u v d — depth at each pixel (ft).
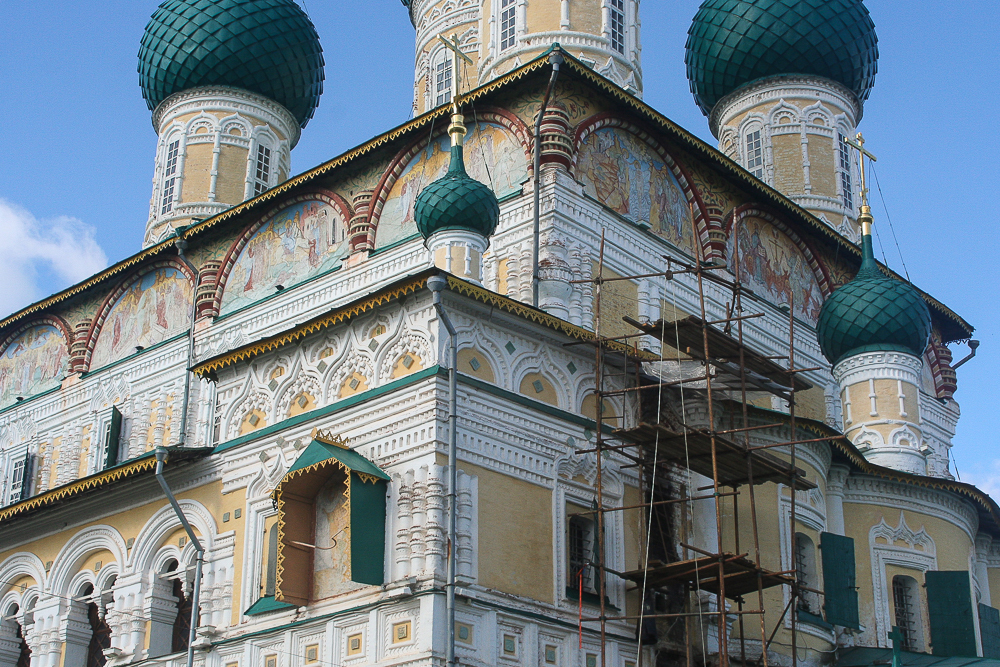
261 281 107.45
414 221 98.07
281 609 74.38
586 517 77.46
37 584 92.22
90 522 90.58
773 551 86.48
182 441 104.99
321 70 140.15
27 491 117.08
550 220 89.10
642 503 78.84
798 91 132.57
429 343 73.00
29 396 122.52
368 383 75.77
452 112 93.50
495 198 86.38
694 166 102.12
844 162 132.77
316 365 79.00
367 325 77.00
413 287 73.67
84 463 113.91
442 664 66.08
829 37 131.64
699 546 81.51
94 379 116.67
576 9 113.60
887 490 101.71
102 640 88.94
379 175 101.71
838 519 97.60
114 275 116.78
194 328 109.50
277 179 135.13
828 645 90.33
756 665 80.84
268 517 78.38
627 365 82.17
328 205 104.83
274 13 135.13
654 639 76.79
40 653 89.56
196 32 133.69
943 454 129.18
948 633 96.99
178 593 85.05
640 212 96.78
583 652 73.31
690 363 83.20
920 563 101.09
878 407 107.14
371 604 69.46
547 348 78.84
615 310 91.30
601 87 93.61
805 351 111.14
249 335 105.29
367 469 71.87
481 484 71.97
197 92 134.41
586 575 76.02
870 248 112.88
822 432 91.66
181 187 131.85
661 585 78.07
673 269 97.60
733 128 134.00
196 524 82.43
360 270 99.45
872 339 108.37
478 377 74.33
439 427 71.05
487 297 74.38
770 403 103.71
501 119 94.79
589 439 78.84
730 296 102.22
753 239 107.55
